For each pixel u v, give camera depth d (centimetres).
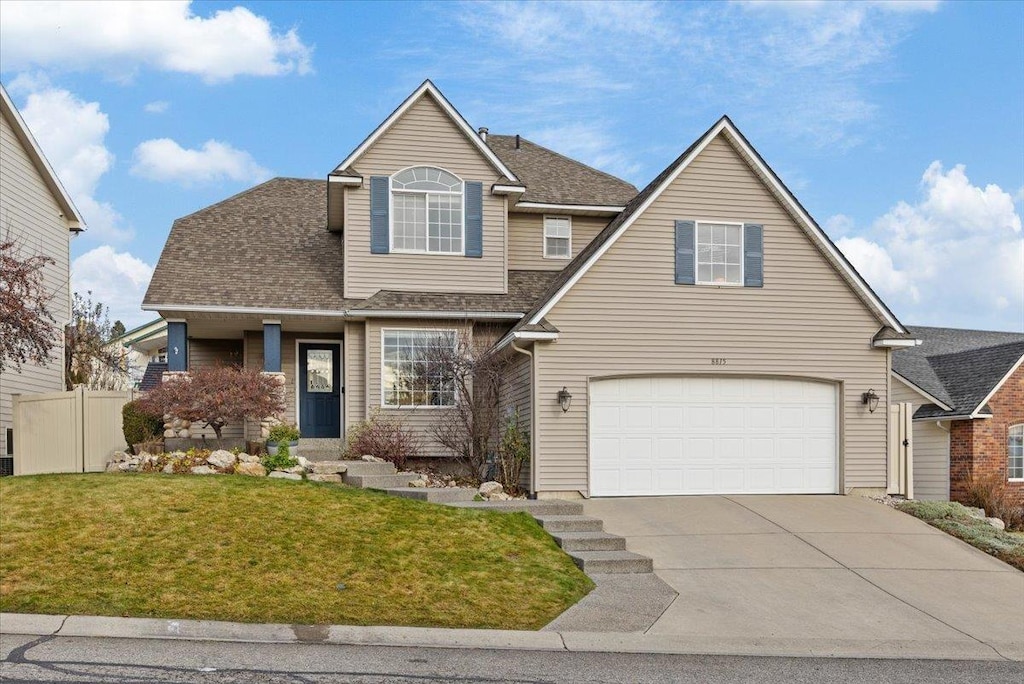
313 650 791
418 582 1009
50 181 2067
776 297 1731
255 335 2027
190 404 1553
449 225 1958
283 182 2456
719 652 855
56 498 1198
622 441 1659
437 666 758
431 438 1861
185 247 2016
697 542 1312
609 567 1141
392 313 1831
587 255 1764
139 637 805
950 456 2428
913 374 2606
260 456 1577
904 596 1100
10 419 1881
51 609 854
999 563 1287
